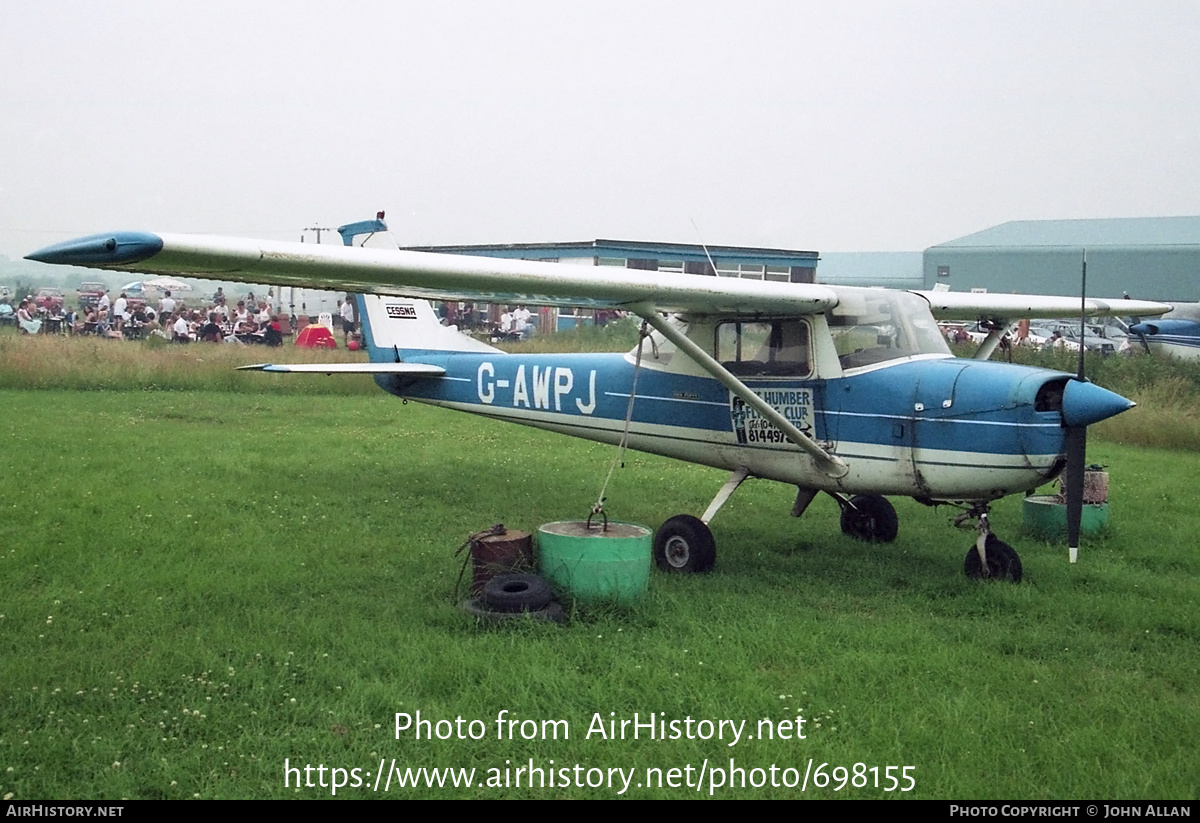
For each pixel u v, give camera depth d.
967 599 6.40
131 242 4.73
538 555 6.07
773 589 6.58
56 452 10.66
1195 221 55.69
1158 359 18.27
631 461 11.88
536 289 6.04
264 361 20.59
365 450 11.84
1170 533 8.59
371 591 6.16
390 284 5.85
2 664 4.69
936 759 4.01
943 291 8.55
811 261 30.92
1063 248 52.94
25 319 27.83
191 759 3.85
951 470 6.47
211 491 8.88
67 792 3.59
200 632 5.18
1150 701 4.66
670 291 6.45
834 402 6.95
